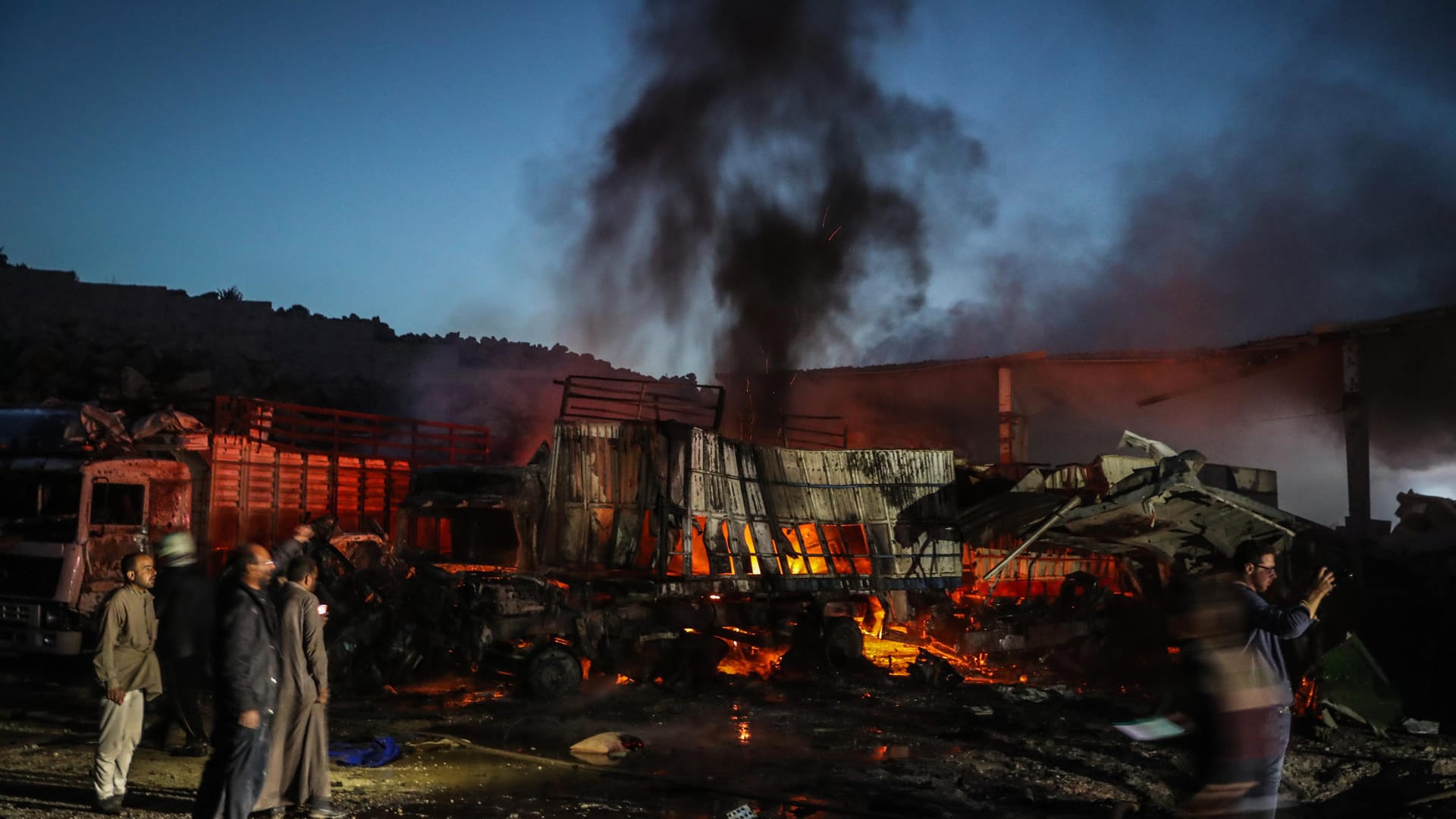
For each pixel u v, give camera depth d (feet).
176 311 105.70
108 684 21.71
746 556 49.29
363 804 23.98
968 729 36.19
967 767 30.25
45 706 34.96
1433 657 52.75
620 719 36.68
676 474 46.21
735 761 30.45
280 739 21.86
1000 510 54.49
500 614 41.37
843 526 54.85
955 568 57.67
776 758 30.94
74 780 24.76
